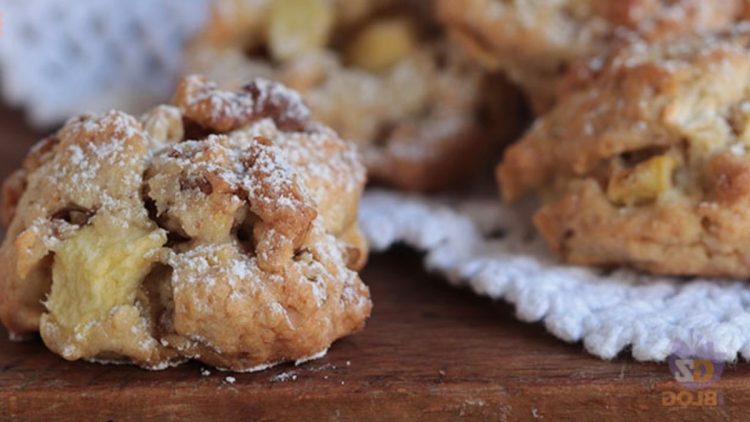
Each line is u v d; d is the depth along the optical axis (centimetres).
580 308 32
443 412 29
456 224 36
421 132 40
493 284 33
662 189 33
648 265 33
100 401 29
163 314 29
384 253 37
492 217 37
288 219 29
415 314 33
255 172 30
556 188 35
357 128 40
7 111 46
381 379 30
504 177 36
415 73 40
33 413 29
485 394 29
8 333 31
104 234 30
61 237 30
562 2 38
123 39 46
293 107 32
